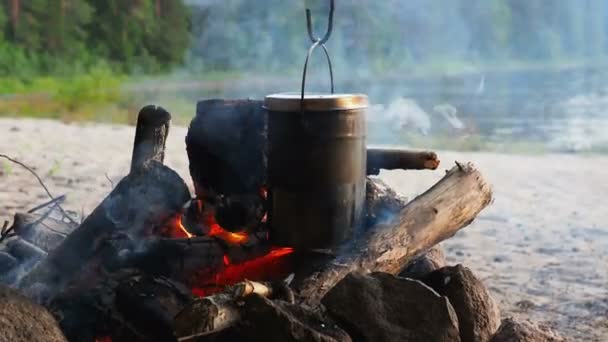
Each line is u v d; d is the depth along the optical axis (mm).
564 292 5363
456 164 3852
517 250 6465
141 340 3113
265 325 2799
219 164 3594
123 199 3426
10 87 17172
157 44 19078
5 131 12008
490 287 5469
